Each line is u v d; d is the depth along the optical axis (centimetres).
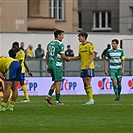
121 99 5019
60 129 2636
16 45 4666
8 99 3566
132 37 8138
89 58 4119
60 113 3331
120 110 3544
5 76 3394
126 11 13375
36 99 5025
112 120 2984
